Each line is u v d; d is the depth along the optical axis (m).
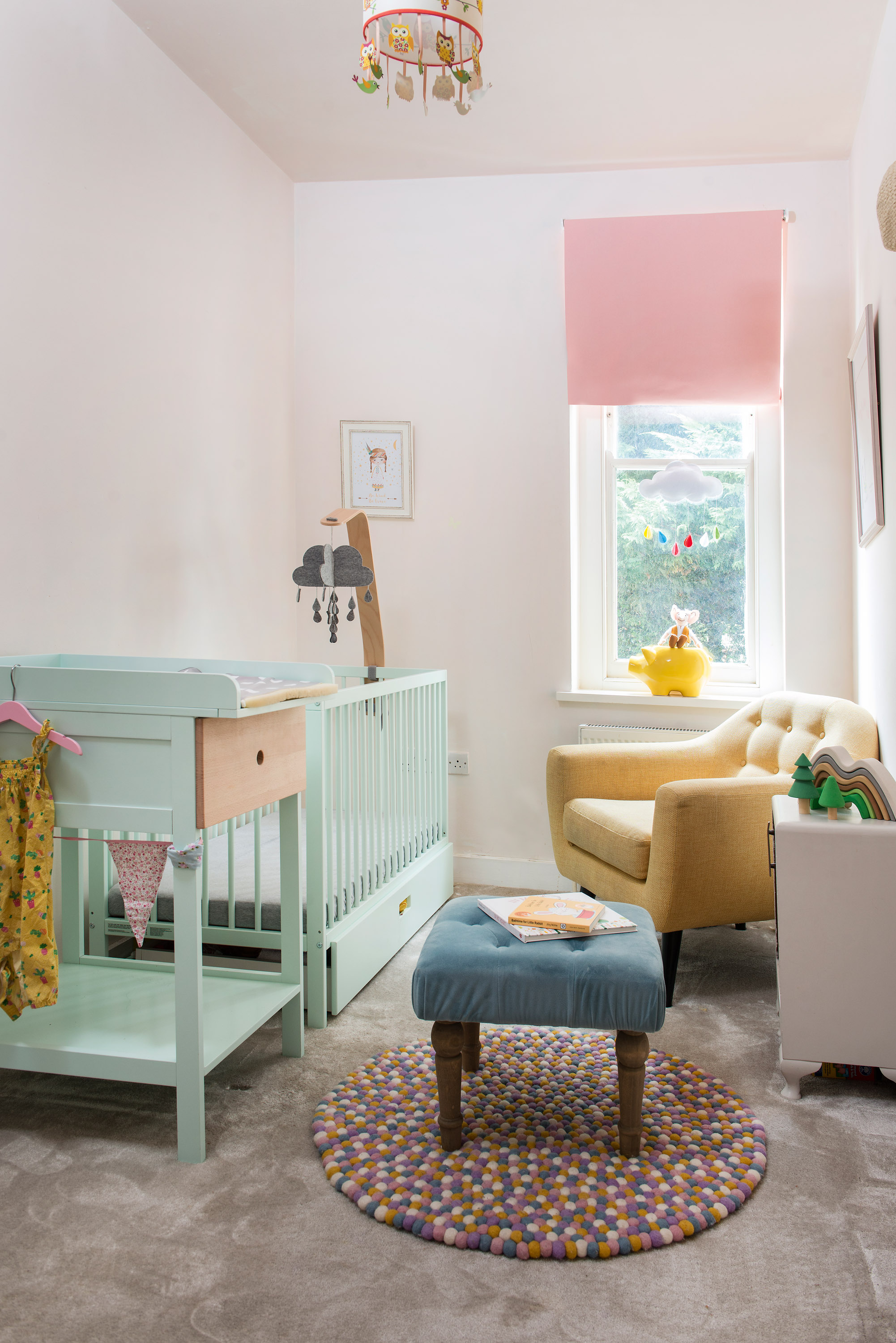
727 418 3.46
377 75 1.83
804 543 3.24
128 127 2.55
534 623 3.47
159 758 1.69
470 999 1.67
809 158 3.25
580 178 3.40
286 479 3.56
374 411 3.56
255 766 1.88
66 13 2.29
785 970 1.92
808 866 1.91
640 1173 1.63
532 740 3.48
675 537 3.51
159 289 2.71
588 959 1.68
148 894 1.75
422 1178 1.62
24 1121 1.85
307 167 3.43
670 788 2.37
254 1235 1.48
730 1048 2.18
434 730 3.25
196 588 2.93
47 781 1.73
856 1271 1.39
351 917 2.47
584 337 3.37
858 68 2.73
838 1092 1.97
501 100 2.92
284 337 3.53
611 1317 1.30
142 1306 1.32
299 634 3.65
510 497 3.47
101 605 2.47
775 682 3.40
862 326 2.70
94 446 2.43
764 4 2.45
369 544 3.25
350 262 3.56
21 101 2.14
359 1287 1.36
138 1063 1.72
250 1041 2.21
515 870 3.49
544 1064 2.10
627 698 3.37
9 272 2.12
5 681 1.75
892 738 2.46
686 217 3.28
